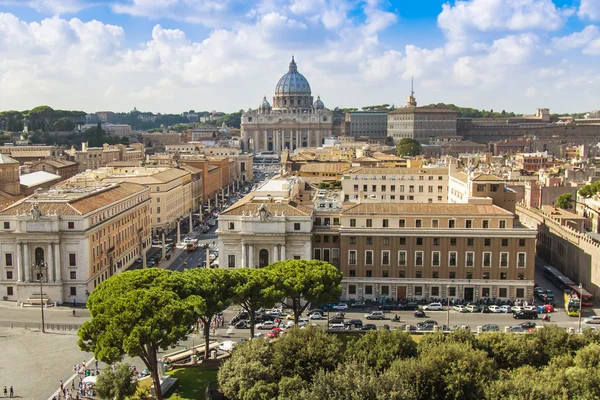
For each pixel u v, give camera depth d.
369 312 176.00
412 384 108.25
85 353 147.75
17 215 186.25
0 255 190.38
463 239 183.12
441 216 184.12
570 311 172.88
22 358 144.62
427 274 185.38
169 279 130.00
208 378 130.50
